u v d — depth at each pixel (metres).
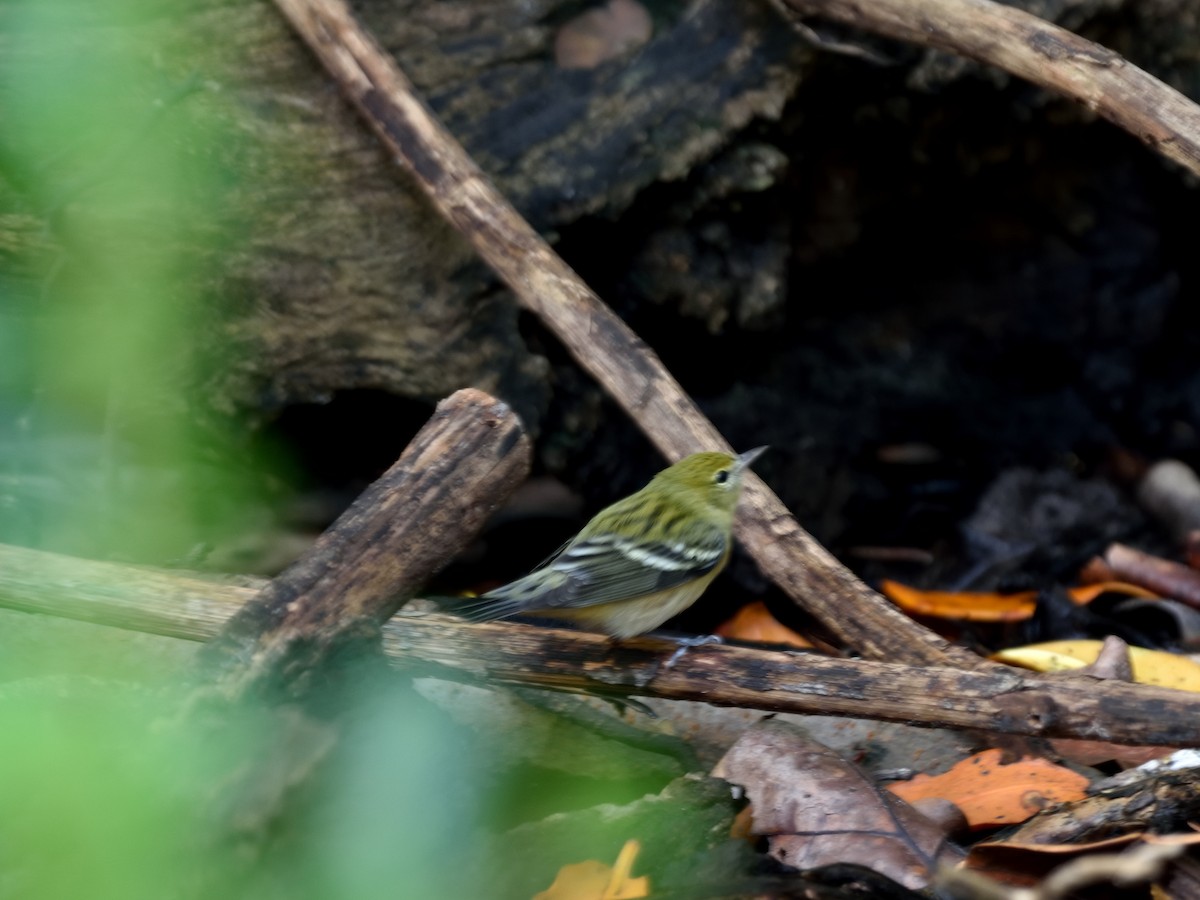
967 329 12.80
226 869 5.82
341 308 10.01
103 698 6.62
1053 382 12.93
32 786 5.68
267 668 6.31
